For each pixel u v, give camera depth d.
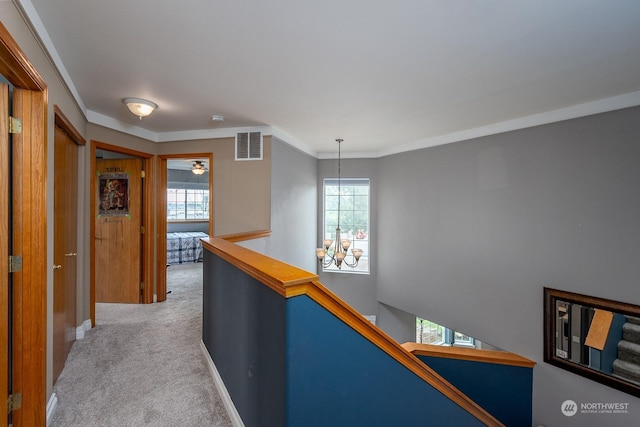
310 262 5.48
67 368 2.42
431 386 1.61
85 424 1.79
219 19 1.68
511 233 3.56
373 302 5.56
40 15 1.64
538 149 3.31
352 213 5.78
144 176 4.16
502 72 2.32
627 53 2.03
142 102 2.94
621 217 2.73
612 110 2.77
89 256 3.24
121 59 2.15
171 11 1.62
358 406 1.33
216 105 3.11
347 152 5.61
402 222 5.00
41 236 1.73
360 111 3.27
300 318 1.18
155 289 4.25
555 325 3.17
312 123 3.75
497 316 3.71
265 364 1.37
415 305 4.79
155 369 2.41
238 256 1.74
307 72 2.34
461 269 4.12
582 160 2.97
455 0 1.50
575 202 3.03
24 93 1.68
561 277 3.13
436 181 4.44
